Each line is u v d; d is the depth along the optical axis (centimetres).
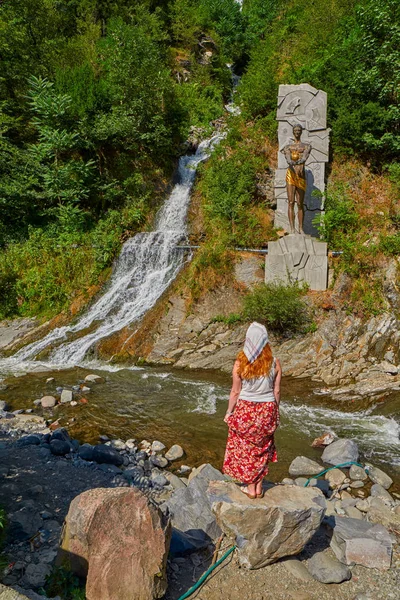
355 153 1405
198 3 3053
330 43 1695
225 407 784
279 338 1043
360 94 1422
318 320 1054
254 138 1570
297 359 983
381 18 1362
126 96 1773
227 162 1499
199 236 1427
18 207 1545
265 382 371
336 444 613
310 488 400
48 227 1545
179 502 439
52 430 679
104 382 909
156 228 1570
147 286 1283
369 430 696
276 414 374
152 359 1045
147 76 1780
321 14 1881
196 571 363
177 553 377
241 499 370
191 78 2567
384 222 1177
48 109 1611
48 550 365
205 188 1573
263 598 335
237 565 368
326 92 1454
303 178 1212
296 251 1147
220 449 628
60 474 515
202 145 1962
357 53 1464
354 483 531
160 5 2781
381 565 373
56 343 1117
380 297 1031
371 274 1079
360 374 901
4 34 1862
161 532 322
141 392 855
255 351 373
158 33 2430
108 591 299
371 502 480
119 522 312
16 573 337
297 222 1345
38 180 1614
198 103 2334
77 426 699
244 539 361
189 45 2705
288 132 1377
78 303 1280
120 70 1767
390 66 1353
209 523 409
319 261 1135
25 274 1353
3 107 1761
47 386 882
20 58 1903
